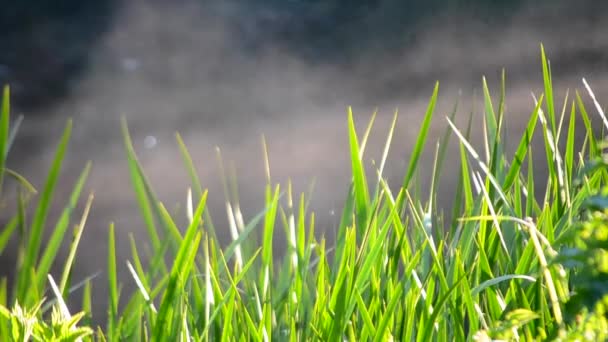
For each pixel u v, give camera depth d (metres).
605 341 3.03
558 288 3.21
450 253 3.41
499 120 3.42
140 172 3.49
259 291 3.42
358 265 3.34
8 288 6.45
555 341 3.08
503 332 3.10
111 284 3.41
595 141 3.35
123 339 3.41
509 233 3.43
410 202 3.34
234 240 3.45
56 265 7.38
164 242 3.49
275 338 3.37
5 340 3.24
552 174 3.38
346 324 3.33
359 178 3.37
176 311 3.35
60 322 3.22
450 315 3.36
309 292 3.49
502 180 3.45
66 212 3.48
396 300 3.28
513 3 15.02
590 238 3.04
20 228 3.46
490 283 3.25
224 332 3.30
